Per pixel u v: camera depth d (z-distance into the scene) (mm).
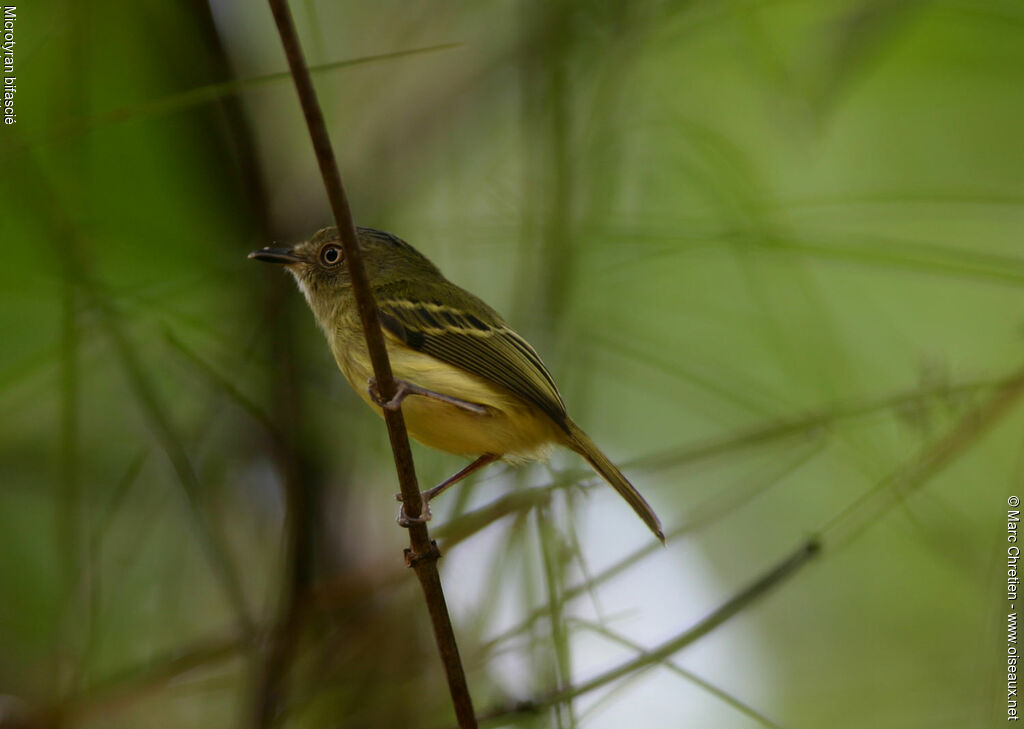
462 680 6539
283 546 9469
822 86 11008
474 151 11383
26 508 10664
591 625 8086
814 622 11742
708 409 11234
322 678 9297
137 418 10445
